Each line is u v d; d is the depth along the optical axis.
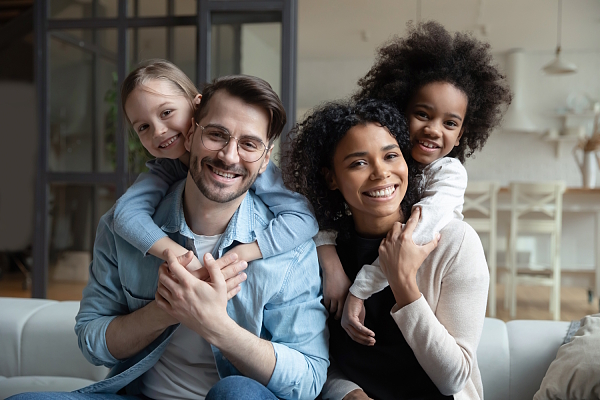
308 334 1.17
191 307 1.03
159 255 1.11
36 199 2.95
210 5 2.79
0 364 1.79
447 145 1.33
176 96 1.29
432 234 1.13
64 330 1.77
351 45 7.15
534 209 4.61
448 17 5.96
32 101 6.35
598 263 4.75
